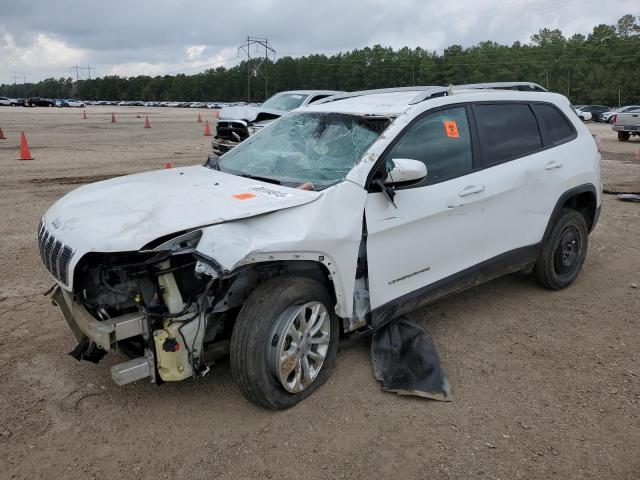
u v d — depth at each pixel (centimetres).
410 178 357
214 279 294
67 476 285
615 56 11238
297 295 327
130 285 318
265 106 1415
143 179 407
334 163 385
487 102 460
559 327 463
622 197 1013
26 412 336
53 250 327
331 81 13975
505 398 359
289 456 301
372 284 369
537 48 12662
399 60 13538
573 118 543
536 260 520
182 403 348
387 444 312
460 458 301
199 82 15900
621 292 544
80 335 363
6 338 430
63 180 1161
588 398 359
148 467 292
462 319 476
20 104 8162
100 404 346
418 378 367
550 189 495
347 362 397
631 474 290
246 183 373
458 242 423
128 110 7900
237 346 315
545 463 298
